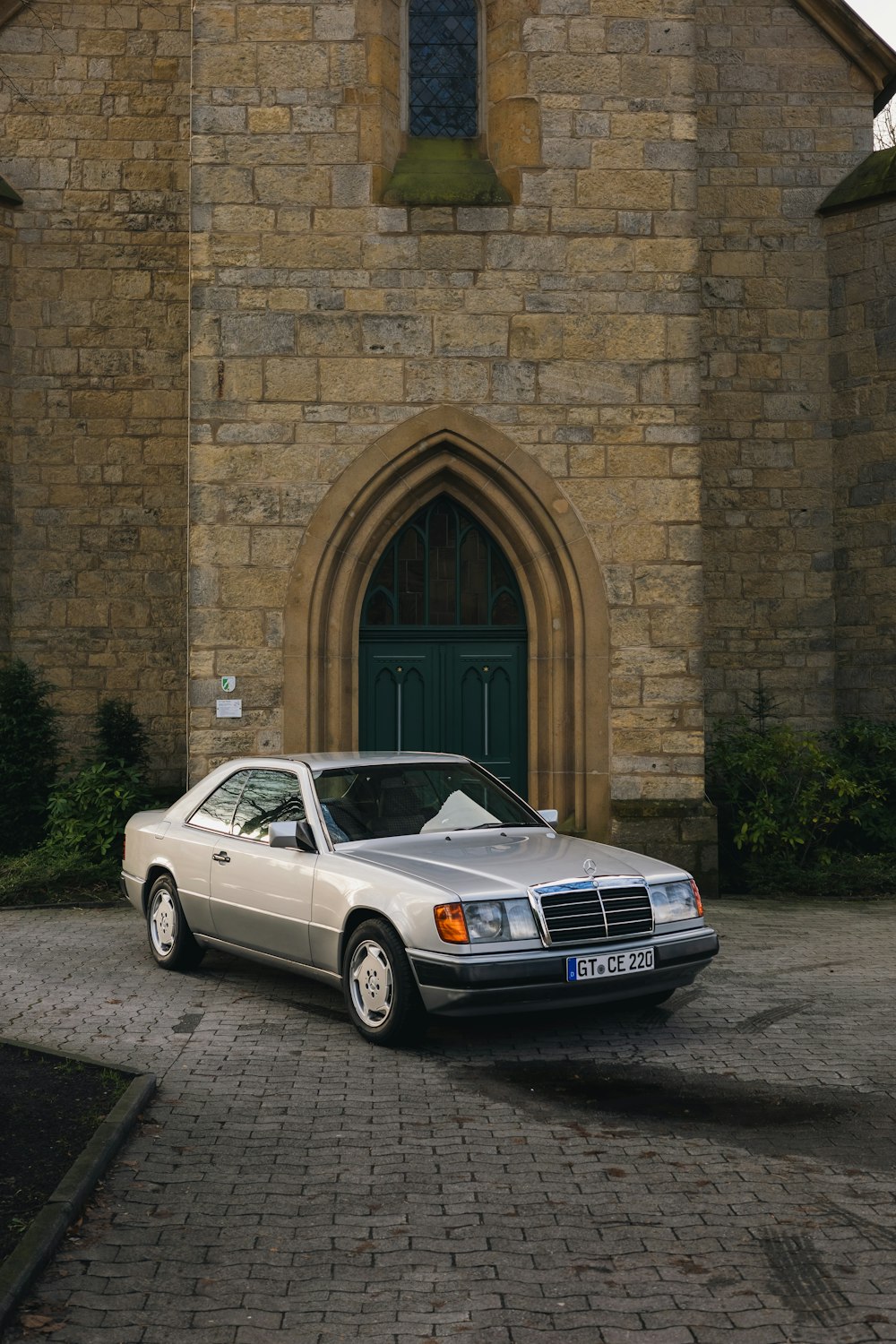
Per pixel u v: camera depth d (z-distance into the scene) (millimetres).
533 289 11773
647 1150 4996
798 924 10297
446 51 12734
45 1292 3732
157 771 14781
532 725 12133
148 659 14828
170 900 8359
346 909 6695
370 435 11641
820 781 13016
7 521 14672
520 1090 5797
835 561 15031
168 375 14922
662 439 11789
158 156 15008
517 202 11781
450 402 11688
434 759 8141
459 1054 6434
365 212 11711
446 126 12672
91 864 12078
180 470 14891
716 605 15055
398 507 12039
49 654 14758
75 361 14844
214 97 11703
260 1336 3492
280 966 7340
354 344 11656
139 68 15031
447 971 6082
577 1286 3791
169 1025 6969
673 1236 4152
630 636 11711
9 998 7598
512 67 11930
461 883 6344
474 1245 4086
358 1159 4891
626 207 11867
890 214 14633
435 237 11742
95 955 8977
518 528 11922
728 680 15016
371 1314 3623
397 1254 4023
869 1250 4023
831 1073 6055
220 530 11516
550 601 11938
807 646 15078
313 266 11656
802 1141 5090
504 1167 4797
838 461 15016
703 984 8055
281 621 11523
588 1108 5531
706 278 15156
